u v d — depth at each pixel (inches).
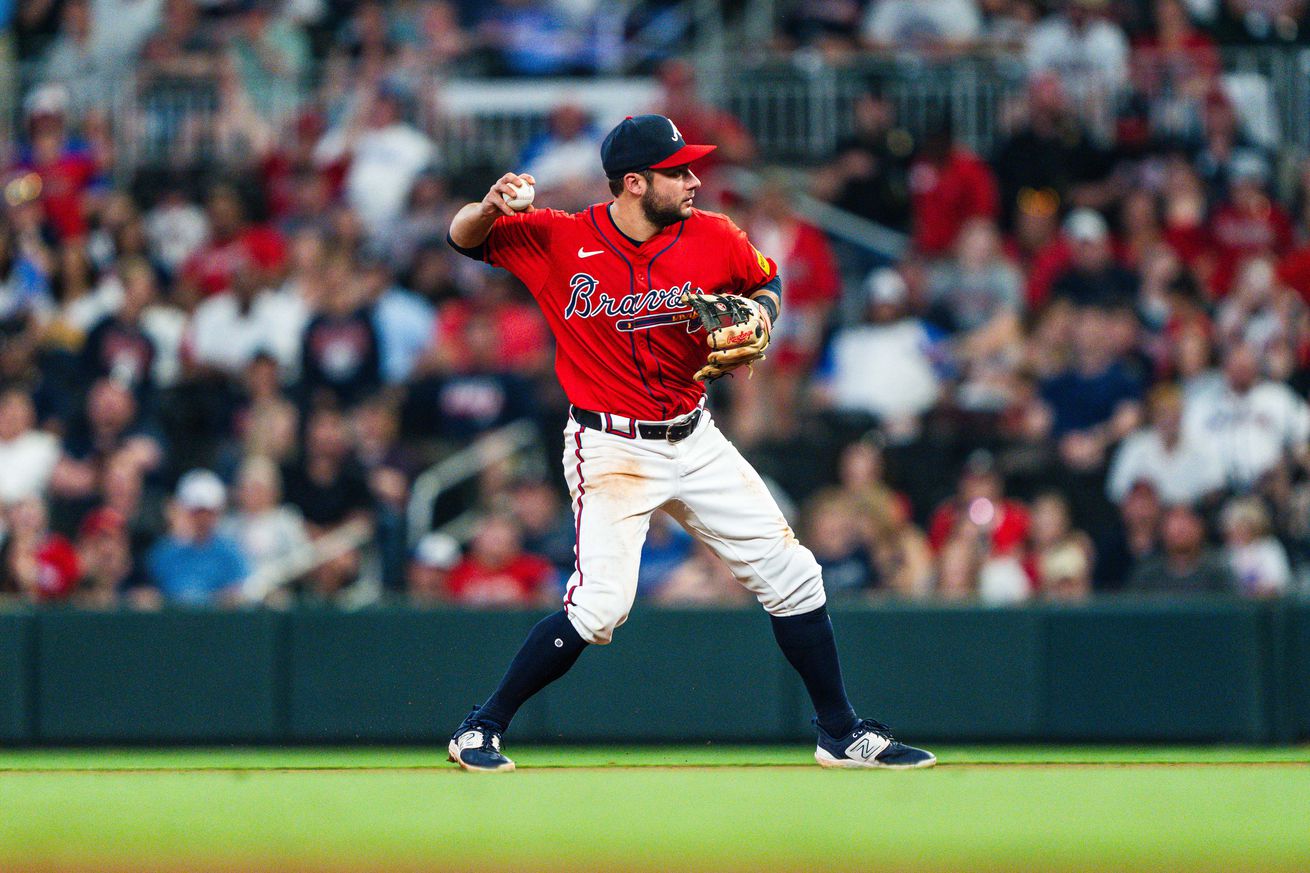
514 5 1878.7
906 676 1111.6
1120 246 1576.0
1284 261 1537.9
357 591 1365.7
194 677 1124.5
